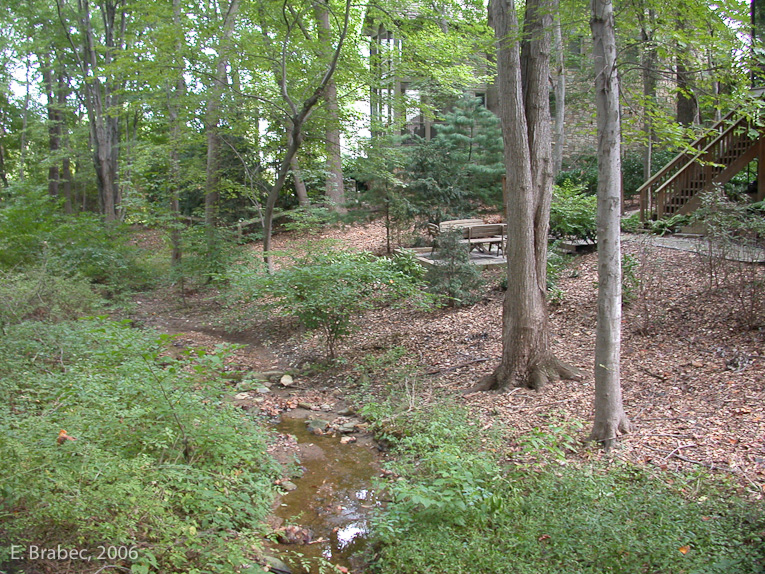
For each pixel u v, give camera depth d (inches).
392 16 457.4
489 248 528.7
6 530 129.1
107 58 695.1
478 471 189.6
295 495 203.8
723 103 223.1
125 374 199.9
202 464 185.6
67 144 928.3
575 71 828.6
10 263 519.2
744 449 190.9
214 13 530.0
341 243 516.4
